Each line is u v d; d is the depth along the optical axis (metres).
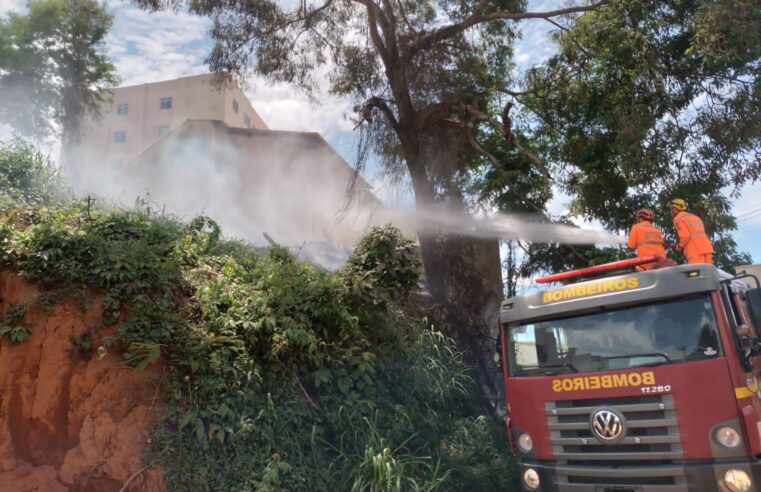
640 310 6.18
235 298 7.78
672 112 13.76
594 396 6.04
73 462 5.81
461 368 10.42
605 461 5.86
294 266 8.60
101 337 6.67
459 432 8.65
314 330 7.91
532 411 6.45
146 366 6.49
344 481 6.59
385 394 8.22
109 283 6.94
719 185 14.02
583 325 6.45
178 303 7.45
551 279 7.37
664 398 5.65
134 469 5.75
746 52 11.97
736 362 5.59
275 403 6.98
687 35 13.73
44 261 6.81
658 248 8.39
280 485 6.14
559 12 14.86
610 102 14.65
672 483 5.47
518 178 16.41
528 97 16.39
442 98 15.30
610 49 13.80
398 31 15.27
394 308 9.52
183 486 5.77
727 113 13.20
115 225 8.20
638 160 13.23
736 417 5.37
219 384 6.45
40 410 6.12
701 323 5.80
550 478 6.15
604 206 15.50
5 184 8.85
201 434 5.98
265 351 7.34
